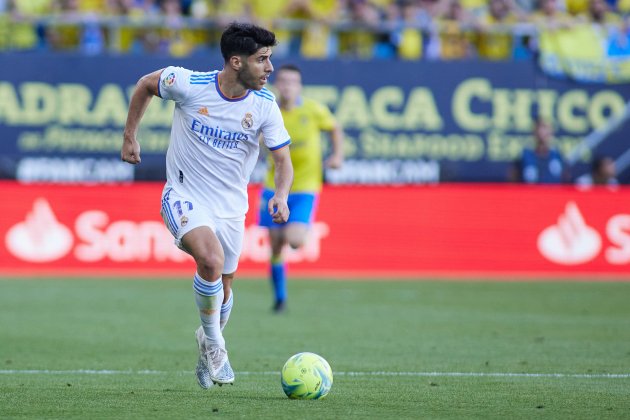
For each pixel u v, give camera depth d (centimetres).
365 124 6212
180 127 2417
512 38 6606
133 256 6228
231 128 2386
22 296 5069
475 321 4297
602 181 6359
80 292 5272
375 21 6606
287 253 6338
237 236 2464
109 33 6488
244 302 4978
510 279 6234
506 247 6384
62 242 6194
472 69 6244
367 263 6331
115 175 6166
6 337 3644
